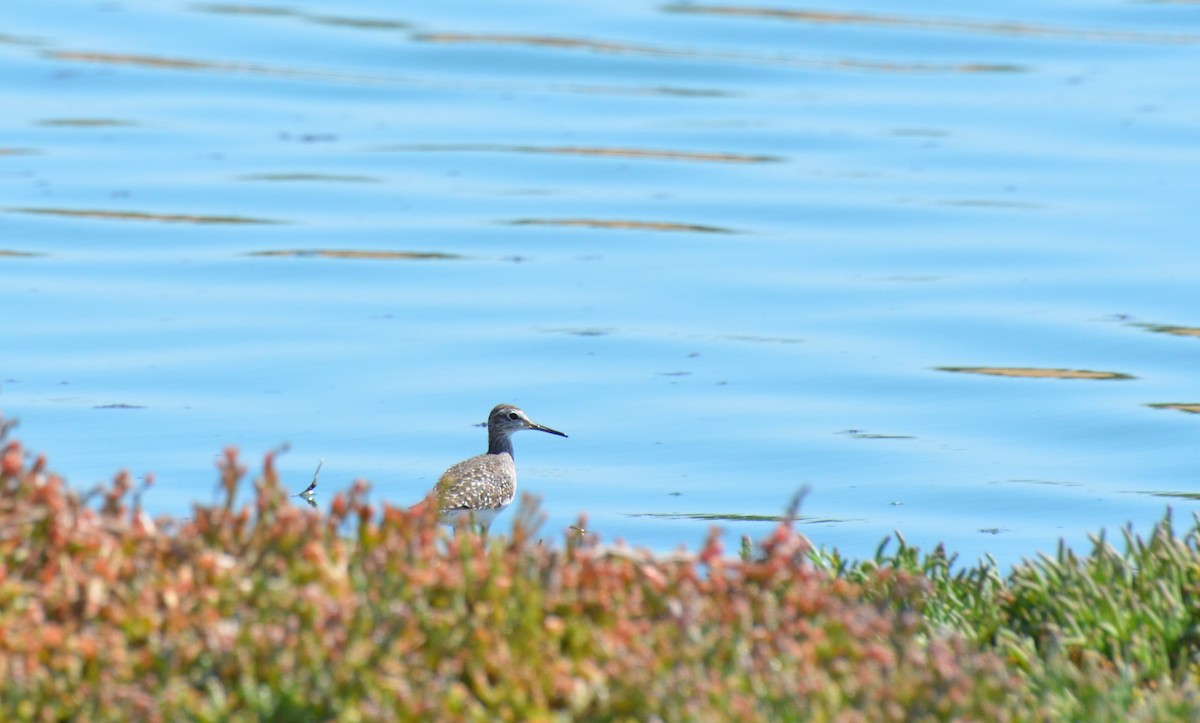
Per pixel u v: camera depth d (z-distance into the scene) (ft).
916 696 23.59
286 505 25.14
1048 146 112.88
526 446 64.69
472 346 75.72
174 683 21.86
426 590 23.93
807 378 71.97
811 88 129.90
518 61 137.08
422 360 73.77
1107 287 84.53
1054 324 78.89
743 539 33.65
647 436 65.36
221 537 24.88
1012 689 25.54
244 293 83.30
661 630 23.75
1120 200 100.32
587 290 84.43
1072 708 26.27
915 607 31.24
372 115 121.70
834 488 59.82
